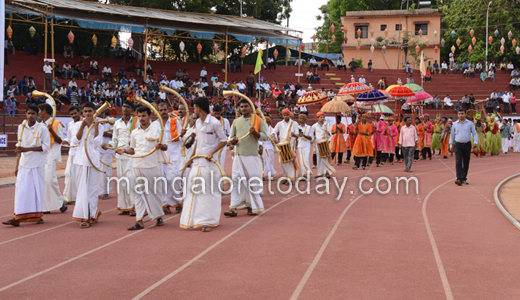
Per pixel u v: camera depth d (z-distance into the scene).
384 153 19.89
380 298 4.55
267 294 4.66
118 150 7.70
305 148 13.77
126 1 39.41
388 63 53.19
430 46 52.12
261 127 8.69
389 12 52.56
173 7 40.94
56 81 29.16
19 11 27.61
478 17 50.06
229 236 7.07
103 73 32.78
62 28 35.62
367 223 7.92
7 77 30.06
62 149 23.77
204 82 35.19
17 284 5.00
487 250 6.26
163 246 6.51
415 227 7.62
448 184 12.95
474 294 4.67
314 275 5.22
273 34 36.94
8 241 6.88
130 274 5.30
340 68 44.72
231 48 44.41
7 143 23.27
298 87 38.38
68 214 9.08
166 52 44.25
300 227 7.64
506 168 17.95
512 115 38.88
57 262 5.79
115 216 8.84
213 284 4.95
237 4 44.16
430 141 21.69
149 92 30.69
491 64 48.25
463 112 12.75
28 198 7.96
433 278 5.14
